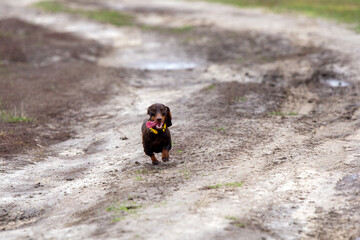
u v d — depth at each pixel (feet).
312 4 127.95
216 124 44.47
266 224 22.08
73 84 67.36
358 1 129.59
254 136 40.09
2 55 85.87
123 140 42.55
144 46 96.22
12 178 33.35
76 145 42.52
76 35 107.86
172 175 30.32
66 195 29.40
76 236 21.02
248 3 137.80
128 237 19.98
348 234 21.34
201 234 20.06
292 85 62.13
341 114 48.08
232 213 22.88
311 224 22.52
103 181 31.27
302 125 43.68
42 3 148.46
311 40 88.63
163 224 21.34
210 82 66.13
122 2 153.99
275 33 97.55
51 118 51.08
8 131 44.34
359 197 25.07
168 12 132.77
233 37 97.71
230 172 30.48
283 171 30.42
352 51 77.61
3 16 130.11
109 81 68.95
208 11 130.62
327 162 32.04
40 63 82.53
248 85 62.39
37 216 26.58
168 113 30.40
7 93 61.16
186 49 91.15
